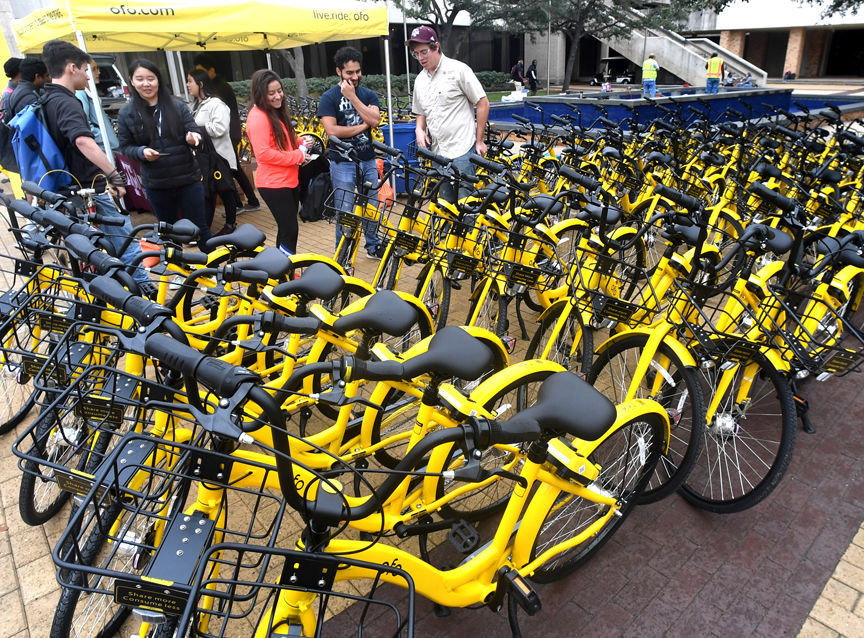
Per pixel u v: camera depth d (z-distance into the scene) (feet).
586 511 7.53
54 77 11.82
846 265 9.58
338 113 16.26
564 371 5.82
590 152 19.79
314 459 6.79
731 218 12.27
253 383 3.74
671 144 19.13
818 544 7.80
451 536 6.89
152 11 13.69
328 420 10.16
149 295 10.54
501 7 63.05
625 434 7.39
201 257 7.90
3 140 13.21
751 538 7.94
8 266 17.88
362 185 13.92
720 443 8.96
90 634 6.04
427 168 14.49
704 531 8.09
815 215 14.03
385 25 17.57
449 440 4.63
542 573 6.87
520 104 43.34
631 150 18.61
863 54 98.02
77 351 7.07
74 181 12.26
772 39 101.86
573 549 7.20
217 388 3.70
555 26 67.67
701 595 7.13
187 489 4.77
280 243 15.42
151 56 52.80
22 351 6.40
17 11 37.63
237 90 63.93
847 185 15.03
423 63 15.17
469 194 14.44
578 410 5.24
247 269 7.08
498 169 11.62
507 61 96.12
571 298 9.41
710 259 9.73
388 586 7.32
